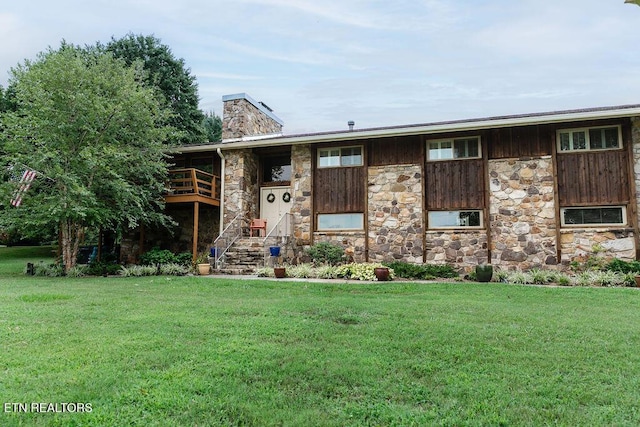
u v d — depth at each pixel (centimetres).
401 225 1288
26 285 945
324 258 1284
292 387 330
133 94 1288
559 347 438
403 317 583
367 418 279
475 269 1098
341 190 1365
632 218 1084
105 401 300
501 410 292
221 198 1455
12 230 1340
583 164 1144
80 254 1775
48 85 1212
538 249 1157
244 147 1438
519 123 1147
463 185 1248
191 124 2539
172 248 1588
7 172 1240
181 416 279
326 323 539
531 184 1179
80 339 455
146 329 503
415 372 364
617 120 1120
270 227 1498
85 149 1147
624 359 402
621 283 972
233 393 316
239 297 766
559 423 273
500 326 529
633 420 278
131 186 1285
